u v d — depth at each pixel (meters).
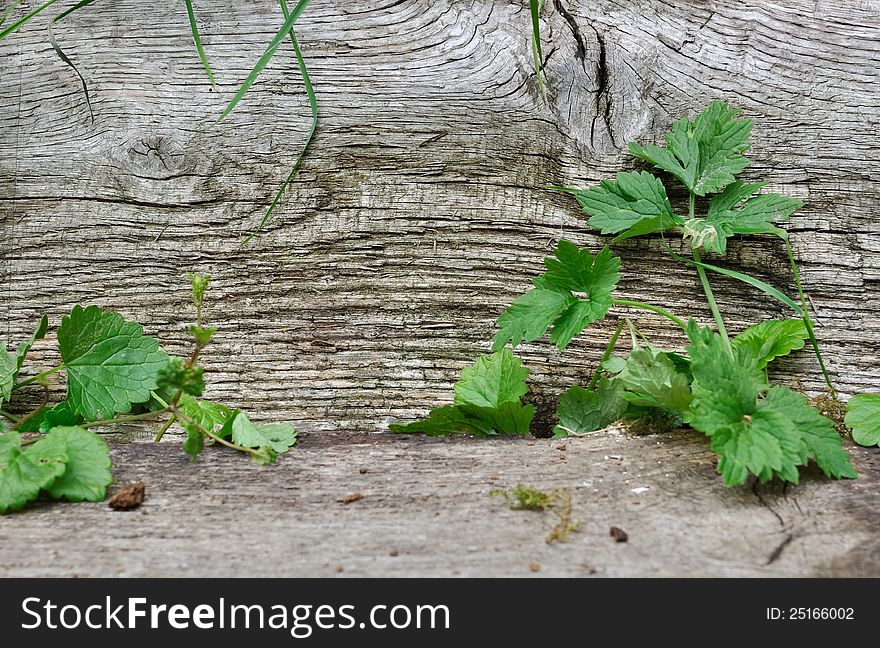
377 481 0.71
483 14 0.79
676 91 0.79
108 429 0.78
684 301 0.79
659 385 0.73
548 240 0.79
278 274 0.79
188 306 0.79
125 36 0.80
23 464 0.69
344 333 0.79
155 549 0.67
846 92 0.79
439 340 0.79
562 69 0.79
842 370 0.79
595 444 0.73
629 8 0.79
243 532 0.68
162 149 0.79
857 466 0.72
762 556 0.67
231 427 0.74
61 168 0.79
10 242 0.79
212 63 0.79
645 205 0.77
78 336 0.75
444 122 0.79
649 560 0.67
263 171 0.79
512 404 0.75
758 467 0.68
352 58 0.79
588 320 0.74
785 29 0.80
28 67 0.80
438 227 0.79
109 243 0.79
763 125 0.79
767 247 0.79
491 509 0.69
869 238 0.79
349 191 0.79
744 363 0.71
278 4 0.79
